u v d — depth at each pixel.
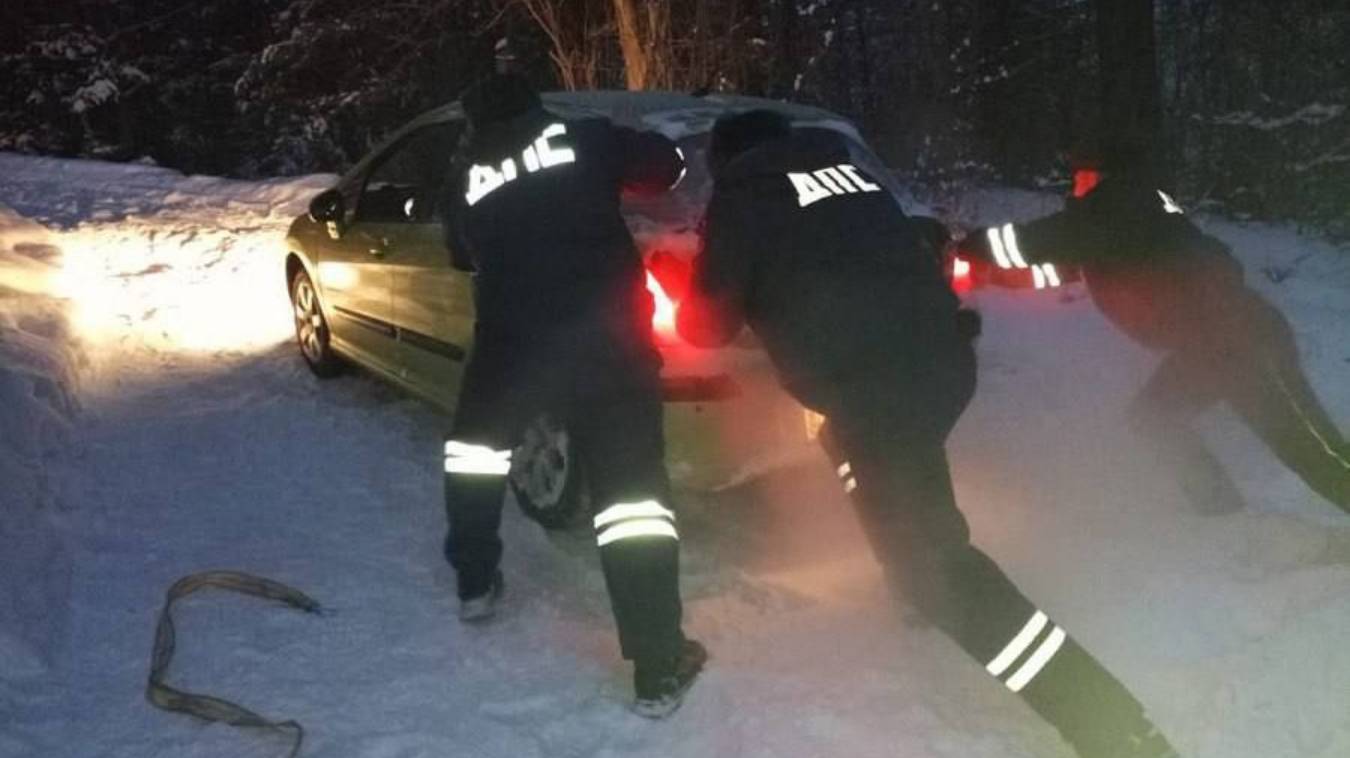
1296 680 3.95
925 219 5.19
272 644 4.43
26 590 4.50
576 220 4.20
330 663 4.31
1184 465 5.20
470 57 17.69
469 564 4.51
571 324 4.12
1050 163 16.45
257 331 8.90
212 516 5.60
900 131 17.38
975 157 16.58
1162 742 3.48
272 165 23.73
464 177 4.41
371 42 19.11
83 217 12.58
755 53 12.97
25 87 23.91
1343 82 12.61
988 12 16.84
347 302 7.07
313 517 5.59
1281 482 5.57
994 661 3.62
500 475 4.48
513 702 4.06
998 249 4.92
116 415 7.04
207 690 4.12
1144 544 5.03
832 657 4.30
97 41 23.64
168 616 4.52
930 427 3.86
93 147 23.64
